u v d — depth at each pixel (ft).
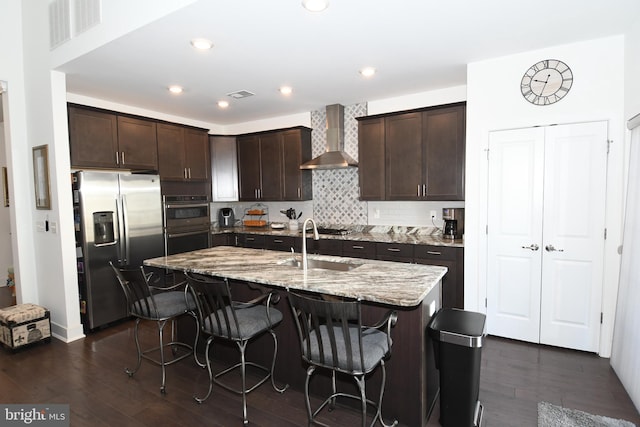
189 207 15.75
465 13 7.78
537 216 10.21
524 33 8.81
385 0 7.15
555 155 9.87
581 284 9.77
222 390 8.27
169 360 9.82
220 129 20.21
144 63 10.36
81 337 11.50
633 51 8.41
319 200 17.48
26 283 12.17
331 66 10.85
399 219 15.34
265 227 18.62
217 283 6.76
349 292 6.35
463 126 12.47
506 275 10.75
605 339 9.53
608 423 6.85
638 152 7.86
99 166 13.14
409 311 6.78
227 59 10.11
